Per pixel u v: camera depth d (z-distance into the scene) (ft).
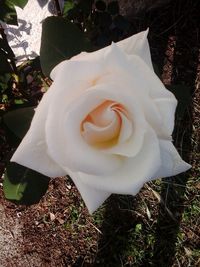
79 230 1.50
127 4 1.49
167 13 1.62
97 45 1.23
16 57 1.38
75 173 0.62
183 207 1.48
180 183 1.49
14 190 0.90
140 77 0.56
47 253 1.51
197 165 1.50
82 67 0.56
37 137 0.60
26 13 1.31
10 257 1.52
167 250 1.46
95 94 0.54
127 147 0.58
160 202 1.48
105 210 1.50
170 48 1.60
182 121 1.53
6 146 1.36
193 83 1.57
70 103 0.55
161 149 0.64
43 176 0.90
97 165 0.58
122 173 0.61
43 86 1.26
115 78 0.56
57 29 0.75
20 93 1.20
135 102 0.55
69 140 0.55
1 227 1.54
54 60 0.76
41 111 0.58
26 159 0.62
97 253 1.48
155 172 0.61
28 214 1.54
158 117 0.57
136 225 1.47
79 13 1.17
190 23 1.61
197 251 1.44
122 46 0.63
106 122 0.57
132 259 1.46
